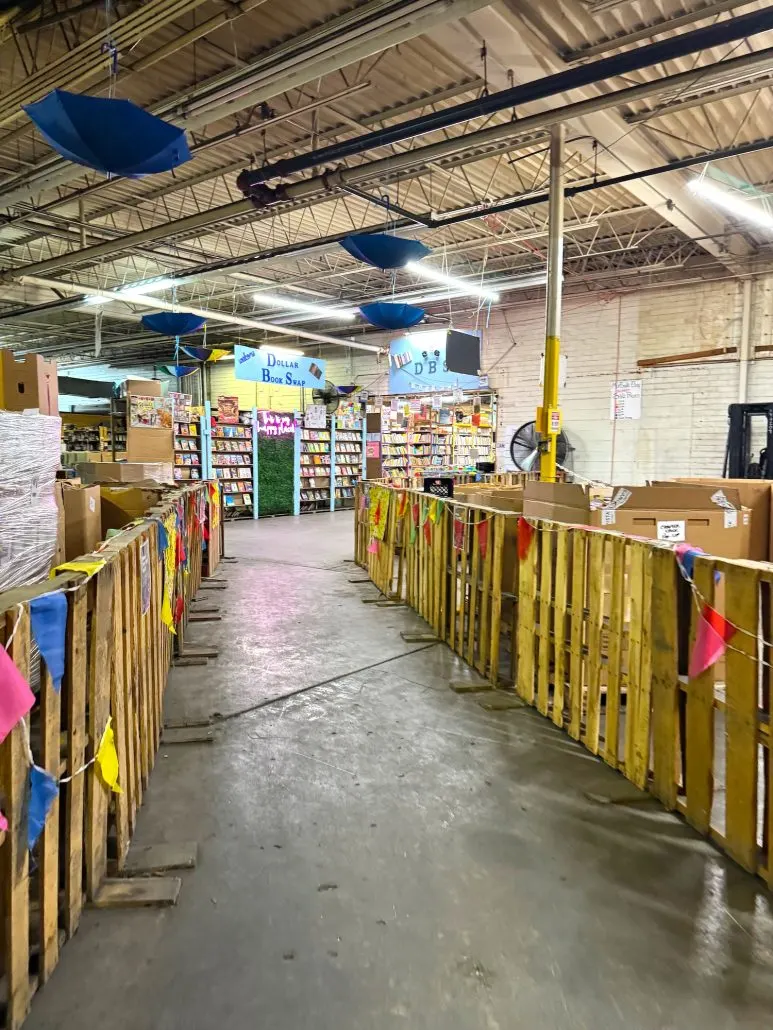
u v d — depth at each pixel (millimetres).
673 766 2371
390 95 5512
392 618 5324
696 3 4430
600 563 2789
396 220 8109
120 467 5605
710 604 2133
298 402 18422
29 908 1636
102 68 4176
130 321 15672
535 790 2547
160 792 2527
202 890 1924
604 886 1953
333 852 2125
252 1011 1487
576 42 4805
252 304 14375
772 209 8211
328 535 10477
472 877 1995
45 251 10312
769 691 1890
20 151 6402
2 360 3281
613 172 7016
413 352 12273
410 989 1554
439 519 4711
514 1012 1491
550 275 5746
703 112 6016
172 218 8711
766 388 10727
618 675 2701
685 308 11469
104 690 1857
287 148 6547
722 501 3121
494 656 3727
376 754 2863
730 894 1918
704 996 1543
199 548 6250
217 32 4570
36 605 1415
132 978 1581
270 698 3535
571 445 12906
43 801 1455
